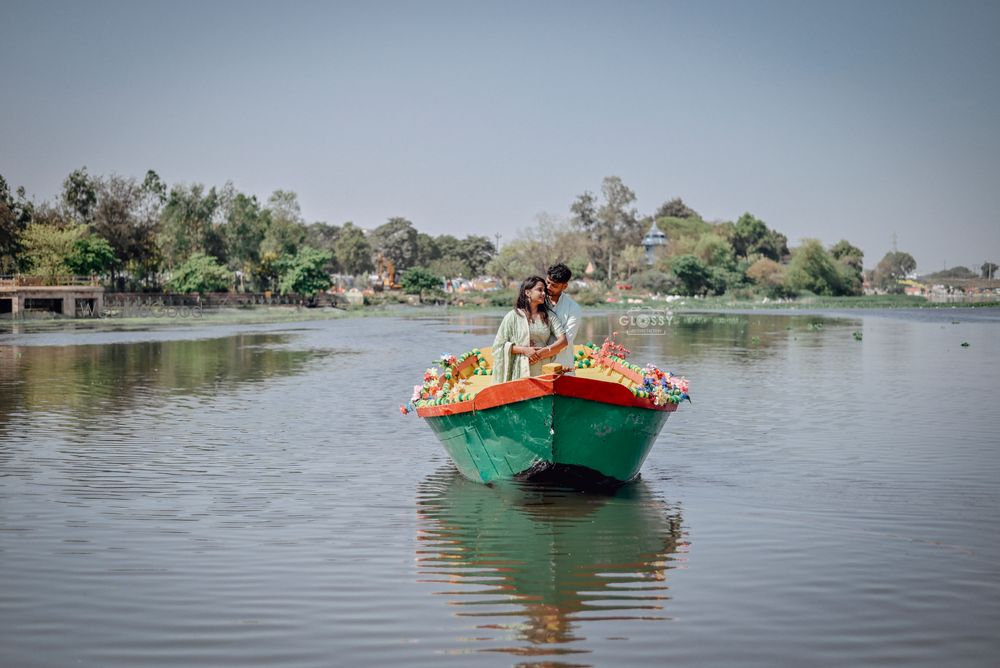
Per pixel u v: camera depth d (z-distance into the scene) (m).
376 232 199.88
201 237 96.88
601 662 7.11
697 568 9.31
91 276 74.44
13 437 16.88
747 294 129.38
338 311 86.44
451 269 164.12
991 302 126.44
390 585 8.83
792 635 7.62
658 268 140.12
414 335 49.84
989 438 16.62
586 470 12.22
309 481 13.27
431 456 15.18
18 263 75.69
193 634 7.63
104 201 87.56
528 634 7.65
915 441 16.34
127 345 41.19
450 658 7.18
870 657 7.19
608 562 9.52
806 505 11.83
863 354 35.78
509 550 9.93
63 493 12.48
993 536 10.41
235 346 40.84
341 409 20.61
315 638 7.56
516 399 11.65
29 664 7.05
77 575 9.07
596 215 167.62
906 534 10.52
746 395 22.83
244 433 17.36
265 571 9.21
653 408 12.30
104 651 7.29
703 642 7.48
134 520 11.11
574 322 12.46
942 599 8.42
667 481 13.23
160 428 17.94
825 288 137.38
